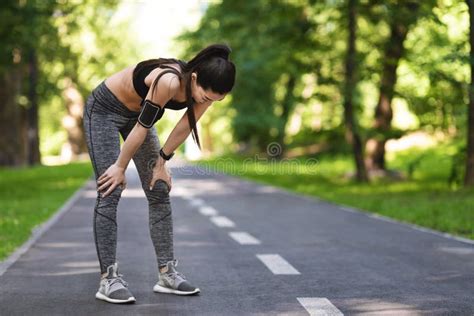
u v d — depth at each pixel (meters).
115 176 6.93
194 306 7.01
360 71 29.48
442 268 9.34
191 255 10.54
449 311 6.80
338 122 31.17
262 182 32.19
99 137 7.11
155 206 7.55
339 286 8.09
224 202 21.11
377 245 11.71
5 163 45.16
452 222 14.84
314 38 30.41
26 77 46.59
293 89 53.09
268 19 42.09
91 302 7.19
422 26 29.27
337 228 14.30
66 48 44.34
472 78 22.94
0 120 45.06
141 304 7.10
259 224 15.03
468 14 22.67
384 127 30.77
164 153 7.20
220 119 81.12
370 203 19.69
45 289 7.88
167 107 6.94
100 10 52.81
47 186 28.72
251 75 51.94
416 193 24.25
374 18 28.73
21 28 27.00
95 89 7.21
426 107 28.42
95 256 10.41
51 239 12.43
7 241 11.92
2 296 7.50
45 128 90.88
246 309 6.88
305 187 27.94
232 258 10.23
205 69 6.60
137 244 11.75
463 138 28.59
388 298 7.41
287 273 8.94
